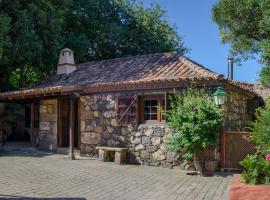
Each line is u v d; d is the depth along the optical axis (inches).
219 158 438.0
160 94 476.4
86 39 911.0
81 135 564.1
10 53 676.7
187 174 414.9
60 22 768.9
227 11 780.0
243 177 239.8
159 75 499.5
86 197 294.8
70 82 615.2
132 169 446.9
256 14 747.4
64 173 408.2
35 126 672.4
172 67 522.9
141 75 520.7
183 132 413.7
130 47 1032.8
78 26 977.5
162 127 472.4
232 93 503.8
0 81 764.0
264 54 673.6
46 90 550.6
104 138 534.6
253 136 305.0
